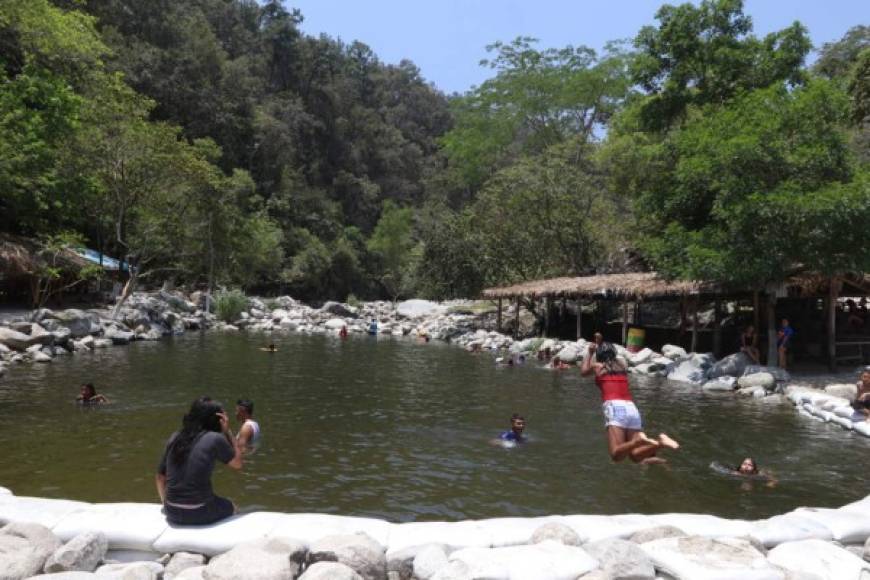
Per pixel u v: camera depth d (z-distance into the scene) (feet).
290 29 284.20
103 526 18.11
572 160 146.92
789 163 55.98
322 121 282.36
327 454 34.27
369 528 18.83
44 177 86.63
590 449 36.22
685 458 34.71
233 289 145.18
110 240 124.67
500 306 110.11
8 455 32.14
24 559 16.22
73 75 102.37
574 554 16.97
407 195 307.17
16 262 83.51
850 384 51.96
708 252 56.75
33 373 56.65
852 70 94.32
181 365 65.87
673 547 17.52
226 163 208.33
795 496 28.76
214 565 15.97
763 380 55.31
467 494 28.37
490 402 50.70
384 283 246.06
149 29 208.74
